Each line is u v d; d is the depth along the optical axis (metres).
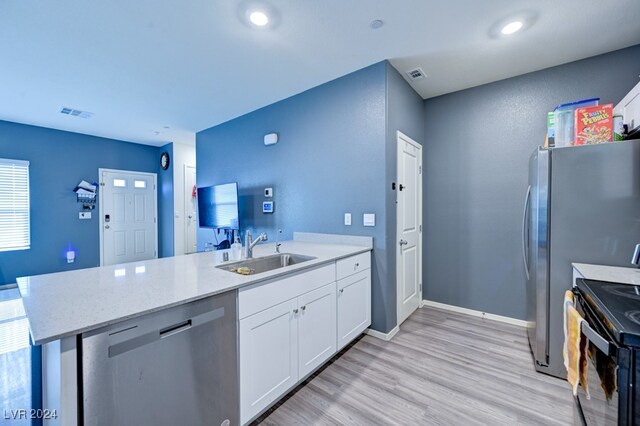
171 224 5.81
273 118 3.54
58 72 2.73
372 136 2.62
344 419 1.58
